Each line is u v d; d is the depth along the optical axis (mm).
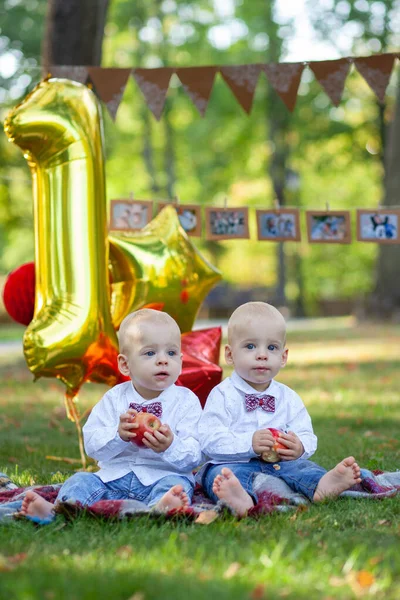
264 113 29031
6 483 4527
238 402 4207
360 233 6430
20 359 16781
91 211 5270
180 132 32094
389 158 19062
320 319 35344
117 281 5570
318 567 2789
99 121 5492
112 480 3980
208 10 29703
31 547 3148
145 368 4043
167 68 6000
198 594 2479
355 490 4254
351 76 24391
